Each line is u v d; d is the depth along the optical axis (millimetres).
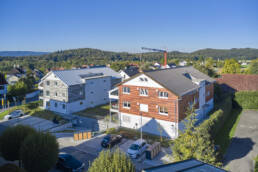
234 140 27438
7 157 19859
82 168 20109
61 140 28797
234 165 21219
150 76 29500
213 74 59469
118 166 12188
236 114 40375
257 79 50156
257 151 24203
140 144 23938
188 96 30859
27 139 17891
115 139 26672
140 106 31109
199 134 16188
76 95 42438
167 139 27812
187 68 42094
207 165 10398
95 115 39344
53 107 43719
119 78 53812
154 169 9383
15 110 42031
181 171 9047
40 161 17156
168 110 28516
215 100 44969
